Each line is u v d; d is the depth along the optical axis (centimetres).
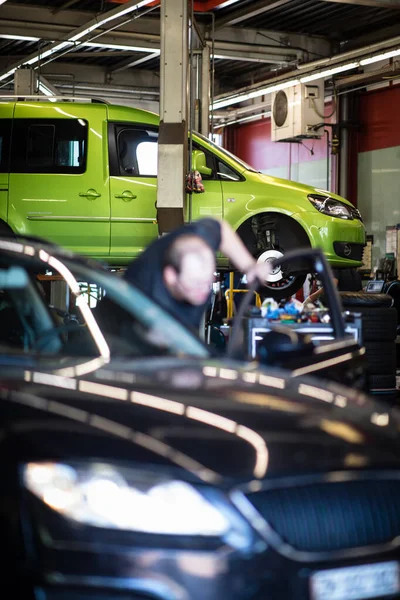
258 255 1117
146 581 225
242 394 293
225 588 228
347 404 305
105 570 225
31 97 1212
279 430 265
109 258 1105
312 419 279
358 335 628
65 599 224
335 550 244
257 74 2662
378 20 2114
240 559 230
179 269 373
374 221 2330
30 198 1102
